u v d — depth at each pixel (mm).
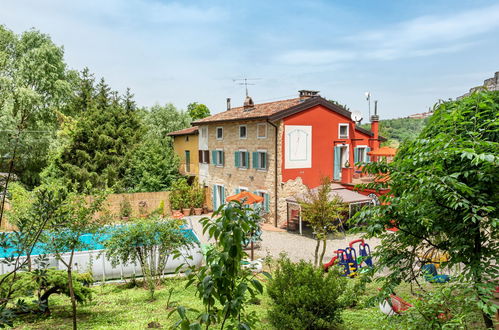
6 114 24484
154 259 13031
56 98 31516
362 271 5238
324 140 22750
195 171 31344
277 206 21656
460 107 4754
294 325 7398
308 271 7980
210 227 2744
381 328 4910
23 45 31719
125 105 43156
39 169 29172
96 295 11609
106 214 10539
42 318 8844
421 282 9742
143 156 29938
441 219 4527
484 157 3596
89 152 32469
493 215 4062
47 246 8539
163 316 9039
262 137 22547
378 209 4500
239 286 2555
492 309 3574
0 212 3947
